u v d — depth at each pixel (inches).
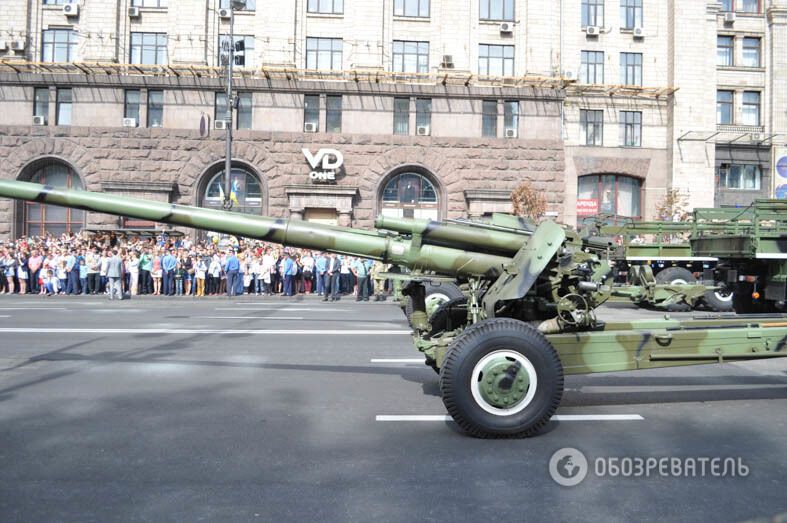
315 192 1184.8
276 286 960.3
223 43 1090.7
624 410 248.5
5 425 223.9
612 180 1304.1
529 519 147.3
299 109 1203.9
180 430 219.0
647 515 149.9
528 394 207.3
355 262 880.3
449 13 1230.3
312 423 228.7
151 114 1202.0
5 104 1177.4
